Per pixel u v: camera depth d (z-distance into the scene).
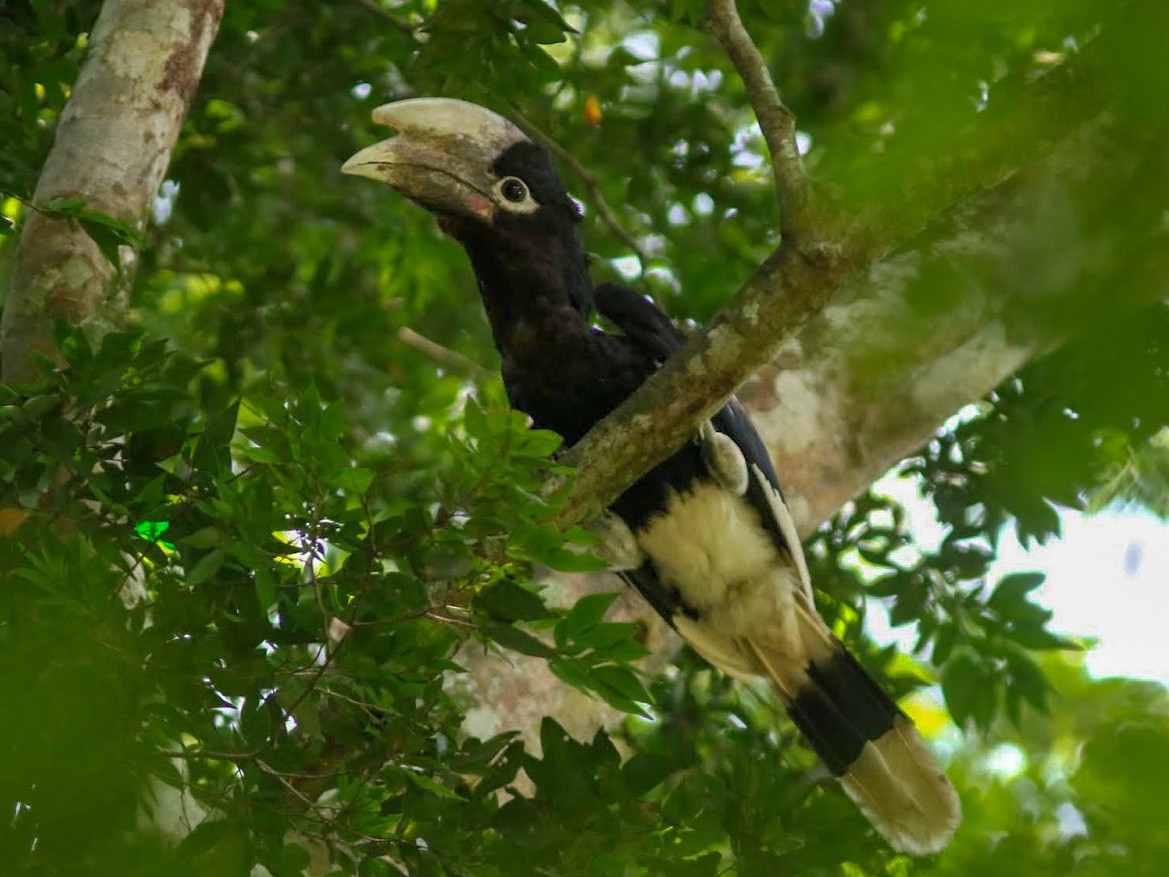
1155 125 6.11
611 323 10.77
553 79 12.62
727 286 14.92
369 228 15.22
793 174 8.02
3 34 11.78
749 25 14.23
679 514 10.30
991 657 11.99
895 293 11.19
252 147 14.32
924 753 10.44
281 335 14.24
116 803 6.82
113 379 7.23
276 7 14.22
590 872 7.41
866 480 11.19
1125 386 7.43
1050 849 9.06
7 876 6.66
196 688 6.96
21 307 8.73
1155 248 7.52
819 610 12.87
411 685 7.21
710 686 12.48
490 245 10.53
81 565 6.74
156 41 9.38
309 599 7.09
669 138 14.78
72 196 8.94
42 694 6.63
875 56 12.95
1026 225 10.54
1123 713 10.75
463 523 6.92
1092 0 6.05
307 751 7.03
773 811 8.37
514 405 10.72
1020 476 10.68
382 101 14.55
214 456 7.16
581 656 7.21
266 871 8.02
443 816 7.33
